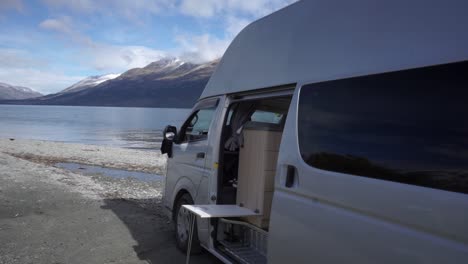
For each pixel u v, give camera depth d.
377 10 3.15
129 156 23.98
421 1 2.80
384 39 3.01
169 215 6.49
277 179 3.70
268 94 4.43
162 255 5.79
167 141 6.59
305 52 3.83
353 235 2.86
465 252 2.19
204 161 5.44
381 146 2.81
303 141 3.51
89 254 5.73
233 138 5.18
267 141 4.58
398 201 2.58
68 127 78.50
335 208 3.06
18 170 13.83
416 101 2.65
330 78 3.40
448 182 2.36
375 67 3.01
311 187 3.29
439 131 2.47
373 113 2.94
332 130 3.26
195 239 5.62
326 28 3.65
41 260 5.44
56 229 6.90
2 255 5.57
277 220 3.61
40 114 176.38
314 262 3.18
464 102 2.37
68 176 13.62
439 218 2.34
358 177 2.91
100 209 8.56
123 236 6.62
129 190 11.53
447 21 2.59
